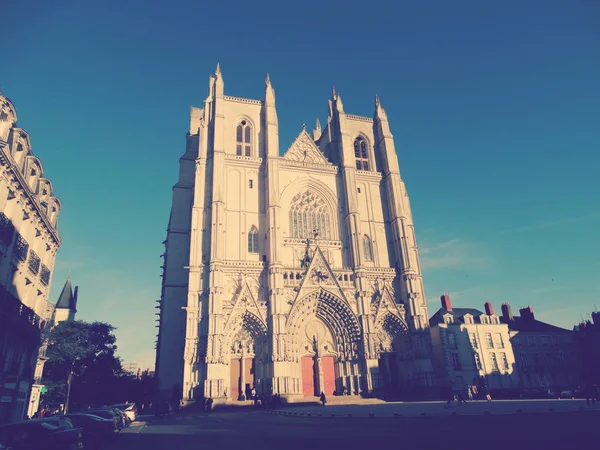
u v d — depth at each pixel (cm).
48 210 4509
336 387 5944
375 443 1694
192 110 8538
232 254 6081
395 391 5819
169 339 6303
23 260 3634
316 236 6556
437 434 1883
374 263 6769
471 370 6906
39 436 1738
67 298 8325
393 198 7181
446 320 7294
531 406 3509
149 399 8806
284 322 5588
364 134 7912
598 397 4484
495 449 1372
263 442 1897
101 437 2161
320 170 7088
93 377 6956
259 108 7212
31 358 4084
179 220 7262
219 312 5325
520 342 7612
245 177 6569
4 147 2917
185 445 1931
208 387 4950
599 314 8019
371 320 5994
